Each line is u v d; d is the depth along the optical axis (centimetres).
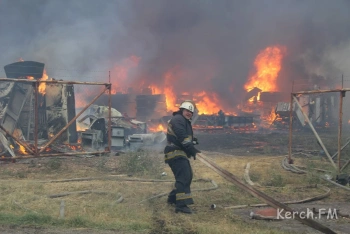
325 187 822
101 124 1434
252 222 548
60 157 1231
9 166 1066
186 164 596
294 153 1455
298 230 515
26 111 1409
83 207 591
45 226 480
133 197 691
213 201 679
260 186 836
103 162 1081
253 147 1706
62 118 1459
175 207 603
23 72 1534
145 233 470
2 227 471
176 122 593
